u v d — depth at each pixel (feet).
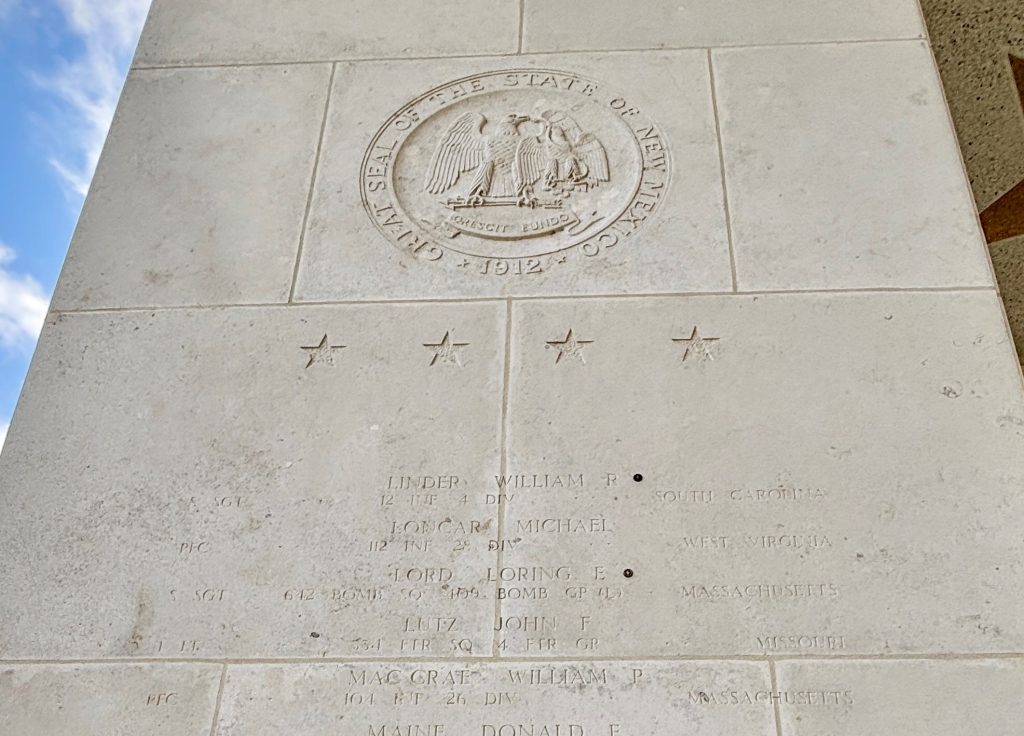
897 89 5.55
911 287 4.88
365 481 4.50
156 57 6.03
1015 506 4.28
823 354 4.72
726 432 4.53
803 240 5.06
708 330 4.82
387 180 5.42
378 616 4.17
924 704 3.89
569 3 6.05
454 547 4.31
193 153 5.61
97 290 5.15
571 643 4.07
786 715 3.89
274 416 4.71
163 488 4.54
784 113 5.51
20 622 4.24
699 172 5.32
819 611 4.09
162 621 4.21
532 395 4.69
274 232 5.28
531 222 5.21
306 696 4.02
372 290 5.05
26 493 4.56
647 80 5.70
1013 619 4.04
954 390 4.58
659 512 4.33
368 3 6.18
